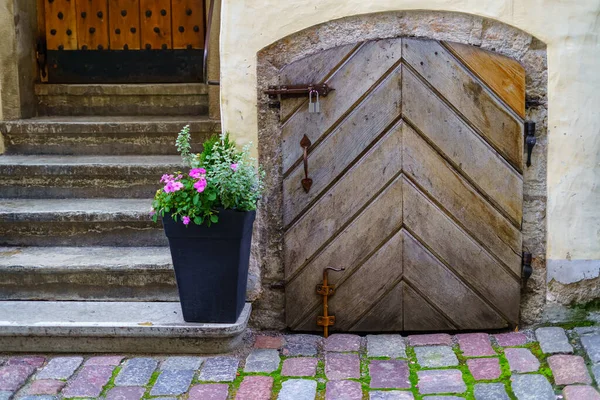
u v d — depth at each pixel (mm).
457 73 4105
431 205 4207
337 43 4156
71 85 6172
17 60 5812
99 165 5188
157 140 5656
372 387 3623
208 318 4012
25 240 4855
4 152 5719
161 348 4027
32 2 6156
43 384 3656
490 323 4301
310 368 3850
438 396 3504
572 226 4219
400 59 4117
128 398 3527
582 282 4273
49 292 4469
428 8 4062
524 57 4121
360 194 4219
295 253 4289
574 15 4047
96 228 4824
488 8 4055
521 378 3641
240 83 4207
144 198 5227
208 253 3914
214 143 4047
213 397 3535
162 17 6461
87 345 4023
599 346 3906
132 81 6516
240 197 3857
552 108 4129
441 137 4156
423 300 4277
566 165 4168
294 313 4340
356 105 4152
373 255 4262
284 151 4211
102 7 6445
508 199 4191
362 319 4316
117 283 4453
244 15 4148
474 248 4230
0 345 4027
